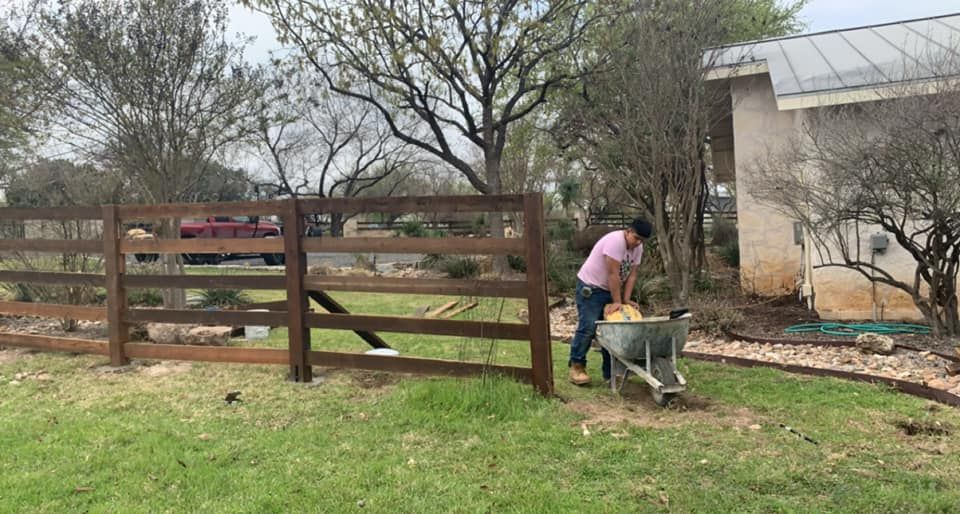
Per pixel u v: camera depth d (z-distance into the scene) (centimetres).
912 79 615
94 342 613
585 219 2583
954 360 529
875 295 750
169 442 394
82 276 619
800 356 587
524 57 1260
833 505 298
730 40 1155
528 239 466
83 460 367
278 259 2117
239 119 898
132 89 791
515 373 482
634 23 841
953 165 500
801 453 359
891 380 486
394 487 328
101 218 601
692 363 572
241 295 1059
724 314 715
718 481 327
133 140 830
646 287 881
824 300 779
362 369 521
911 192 529
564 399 468
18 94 816
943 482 318
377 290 512
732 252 1366
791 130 897
